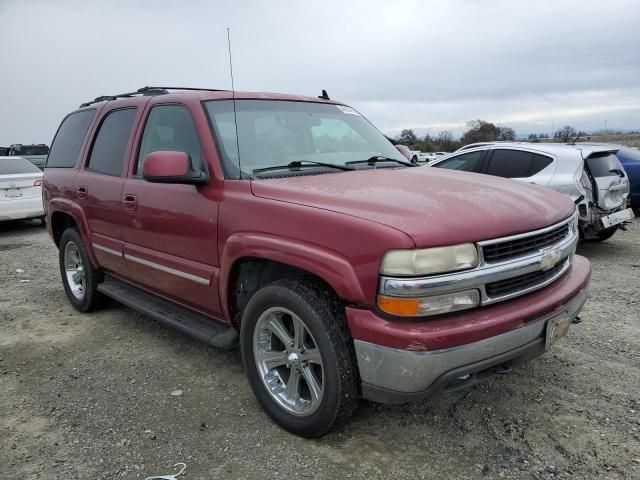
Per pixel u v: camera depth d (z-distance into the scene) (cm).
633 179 1047
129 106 442
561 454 274
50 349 429
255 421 312
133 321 493
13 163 1102
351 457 275
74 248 525
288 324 307
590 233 732
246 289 327
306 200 284
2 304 555
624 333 438
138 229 396
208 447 287
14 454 284
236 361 397
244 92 393
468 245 247
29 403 340
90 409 330
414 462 270
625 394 334
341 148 398
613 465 264
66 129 550
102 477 264
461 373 245
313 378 283
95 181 452
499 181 344
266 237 288
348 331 265
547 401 326
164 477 262
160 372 381
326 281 260
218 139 341
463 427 300
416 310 238
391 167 387
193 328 360
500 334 252
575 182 702
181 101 373
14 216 1046
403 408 321
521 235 266
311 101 427
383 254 240
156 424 311
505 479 255
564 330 295
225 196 319
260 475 262
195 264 346
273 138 366
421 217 250
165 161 316
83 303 511
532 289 273
